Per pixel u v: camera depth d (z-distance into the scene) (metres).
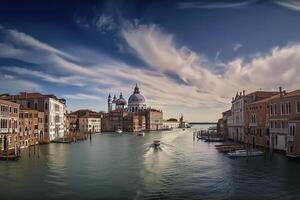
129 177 46.59
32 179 45.03
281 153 72.50
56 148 91.88
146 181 43.84
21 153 75.94
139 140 141.62
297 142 60.72
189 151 85.25
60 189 39.62
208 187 40.44
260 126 85.44
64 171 51.28
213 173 49.53
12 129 78.94
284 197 36.12
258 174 48.25
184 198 35.81
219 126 159.75
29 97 111.62
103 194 37.44
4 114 73.62
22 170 51.78
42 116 108.50
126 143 120.62
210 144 110.69
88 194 37.47
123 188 40.03
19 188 40.12
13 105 79.69
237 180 44.31
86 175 48.00
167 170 52.53
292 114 68.50
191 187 40.53
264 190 38.94
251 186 40.84
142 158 69.19
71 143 117.50
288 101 69.94
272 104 77.19
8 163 59.12
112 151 85.94
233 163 60.06
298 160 60.50
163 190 39.09
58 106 128.88
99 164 59.25
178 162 62.31
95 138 161.50
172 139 146.38
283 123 71.94
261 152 70.69
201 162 62.12
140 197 36.19
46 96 112.81
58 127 128.88
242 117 102.31
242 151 71.25
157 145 100.31
